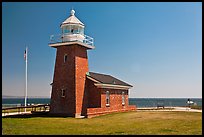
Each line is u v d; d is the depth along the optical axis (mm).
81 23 36250
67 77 35219
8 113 39562
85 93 36438
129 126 23578
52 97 36188
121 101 42031
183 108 51406
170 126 22719
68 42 35094
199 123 23500
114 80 43000
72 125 24719
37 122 27078
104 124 25344
